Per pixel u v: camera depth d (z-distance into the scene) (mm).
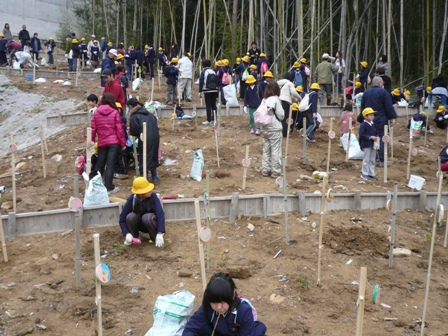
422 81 24938
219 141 13180
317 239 7828
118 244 7441
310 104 13547
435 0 25141
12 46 27234
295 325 5672
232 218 8398
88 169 9461
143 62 25812
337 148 13422
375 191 10156
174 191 9734
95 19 38969
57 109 18641
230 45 30141
